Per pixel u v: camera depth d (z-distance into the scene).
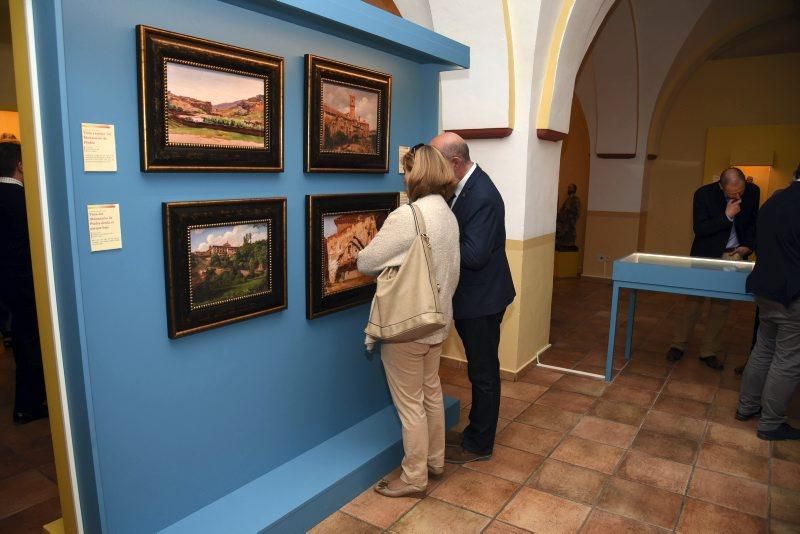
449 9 3.66
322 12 2.11
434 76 3.10
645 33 7.02
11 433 3.08
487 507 2.44
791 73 7.34
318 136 2.37
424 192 2.27
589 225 8.20
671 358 4.43
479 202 2.44
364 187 2.74
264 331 2.30
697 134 8.01
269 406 2.37
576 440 3.09
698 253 4.24
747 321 5.79
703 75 7.88
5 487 2.57
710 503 2.48
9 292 2.99
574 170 9.15
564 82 3.96
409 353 2.26
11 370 4.08
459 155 2.45
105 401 1.76
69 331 1.70
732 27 7.18
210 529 2.01
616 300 3.89
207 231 1.97
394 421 2.96
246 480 2.31
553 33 3.74
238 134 2.02
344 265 2.64
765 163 7.48
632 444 3.04
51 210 1.66
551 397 3.71
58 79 1.53
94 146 1.63
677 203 8.25
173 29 1.81
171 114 1.80
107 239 1.70
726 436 3.14
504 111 3.68
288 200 2.32
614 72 7.30
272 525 2.06
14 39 1.62
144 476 1.91
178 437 2.01
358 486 2.50
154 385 1.90
